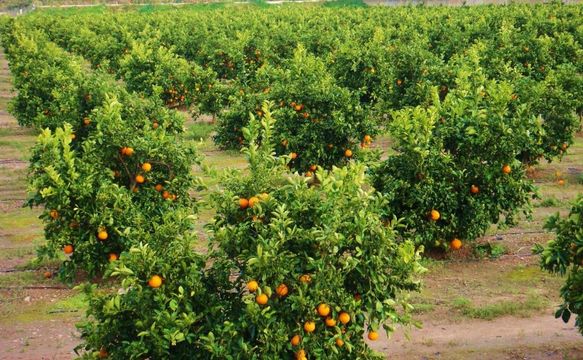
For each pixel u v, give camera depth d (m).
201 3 75.12
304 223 7.07
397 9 48.81
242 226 6.92
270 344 6.56
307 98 14.12
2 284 11.03
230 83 24.86
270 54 27.64
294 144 14.24
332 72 21.75
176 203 11.26
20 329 9.64
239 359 6.59
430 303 10.21
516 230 13.05
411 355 8.83
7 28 46.38
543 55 21.84
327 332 6.81
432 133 11.27
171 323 6.43
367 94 21.28
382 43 26.05
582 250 7.74
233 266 7.04
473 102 11.81
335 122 13.95
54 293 10.77
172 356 6.77
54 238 10.11
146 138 10.99
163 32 35.69
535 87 14.99
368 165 11.55
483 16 35.28
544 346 8.98
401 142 11.02
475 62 19.00
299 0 72.62
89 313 6.84
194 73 22.20
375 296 7.14
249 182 7.26
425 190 10.75
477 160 11.23
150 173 11.05
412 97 17.88
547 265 8.19
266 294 6.57
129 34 32.22
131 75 23.28
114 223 10.06
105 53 31.86
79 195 9.90
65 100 14.74
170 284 6.71
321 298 6.71
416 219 11.00
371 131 14.40
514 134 11.18
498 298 10.33
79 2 80.38
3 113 25.64
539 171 16.81
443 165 10.91
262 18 41.81
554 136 15.25
